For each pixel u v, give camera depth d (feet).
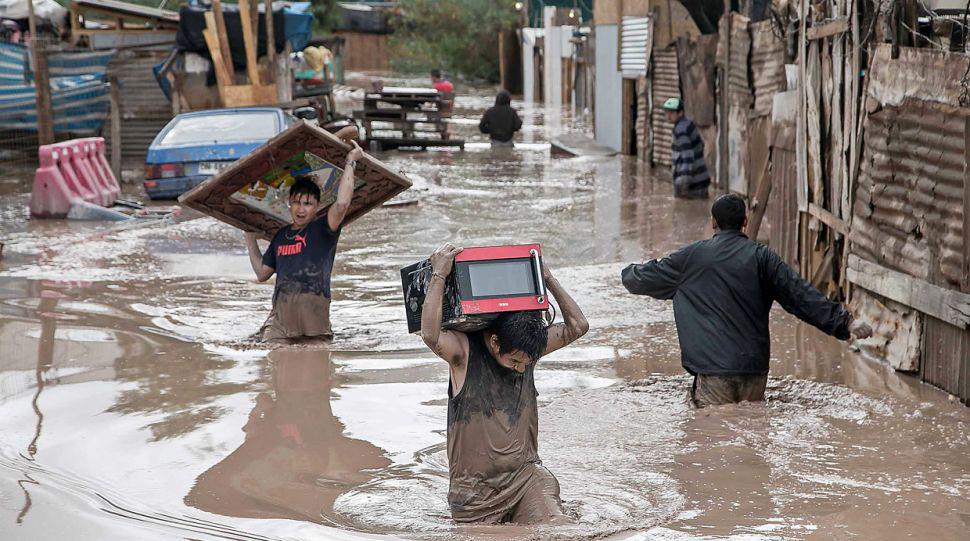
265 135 94.94
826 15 50.49
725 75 89.04
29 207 88.02
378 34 362.53
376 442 32.24
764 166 67.26
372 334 47.62
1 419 33.76
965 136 35.68
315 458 30.53
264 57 125.39
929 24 42.06
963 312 35.78
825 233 51.21
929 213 38.58
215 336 46.65
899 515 25.44
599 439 32.68
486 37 322.34
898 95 41.11
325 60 157.17
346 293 57.21
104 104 123.24
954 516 25.39
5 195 97.71
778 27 64.08
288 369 41.11
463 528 24.67
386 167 45.96
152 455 30.42
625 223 79.66
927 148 38.70
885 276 41.91
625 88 133.49
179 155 91.56
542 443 32.27
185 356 42.93
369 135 144.77
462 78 327.67
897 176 41.37
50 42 138.41
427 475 29.27
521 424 25.70
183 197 45.62
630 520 25.12
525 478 25.72
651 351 44.27
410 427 33.83
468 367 25.41
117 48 121.70
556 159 131.23
